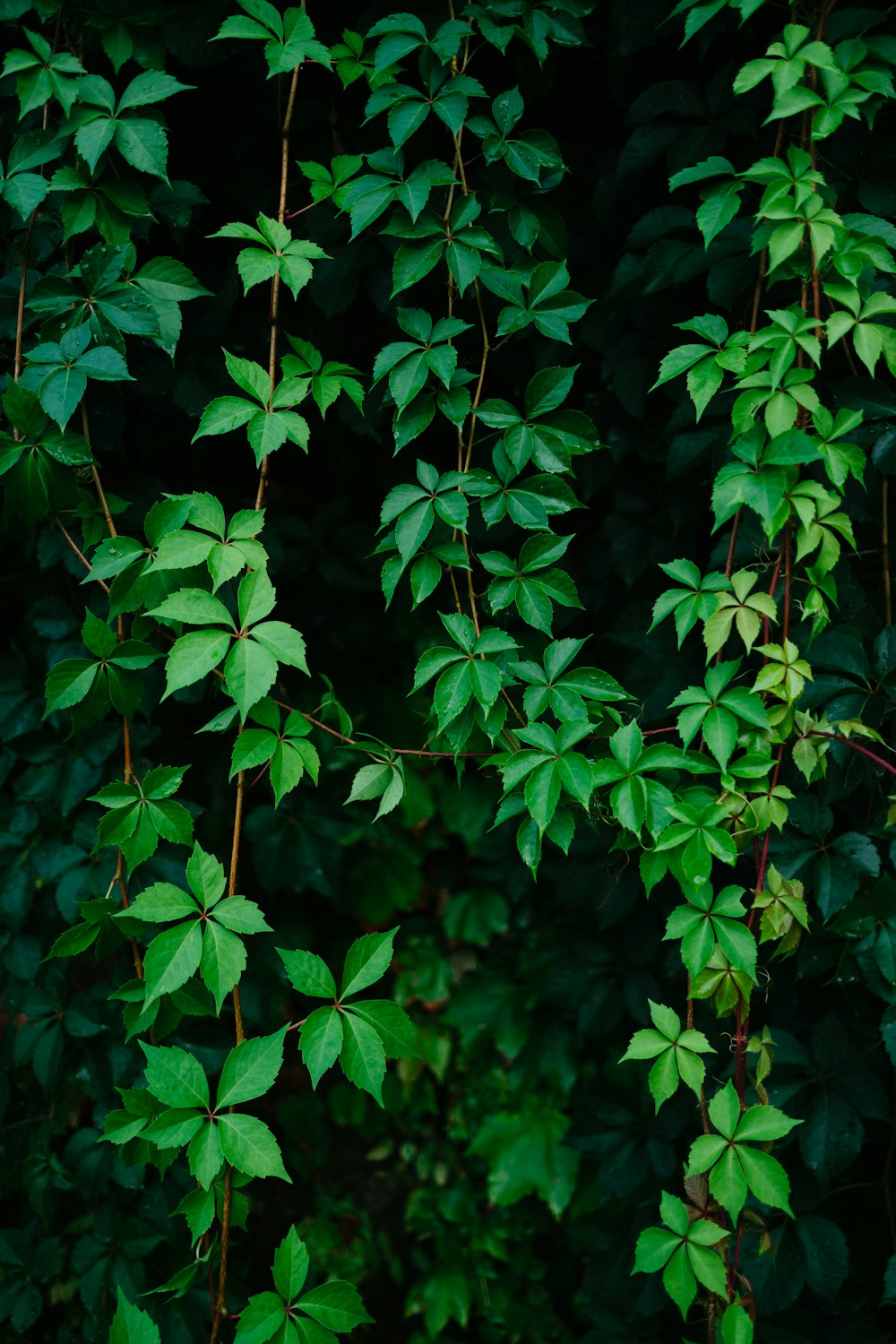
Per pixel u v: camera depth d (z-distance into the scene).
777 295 1.70
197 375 1.91
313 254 1.49
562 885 2.26
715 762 1.56
